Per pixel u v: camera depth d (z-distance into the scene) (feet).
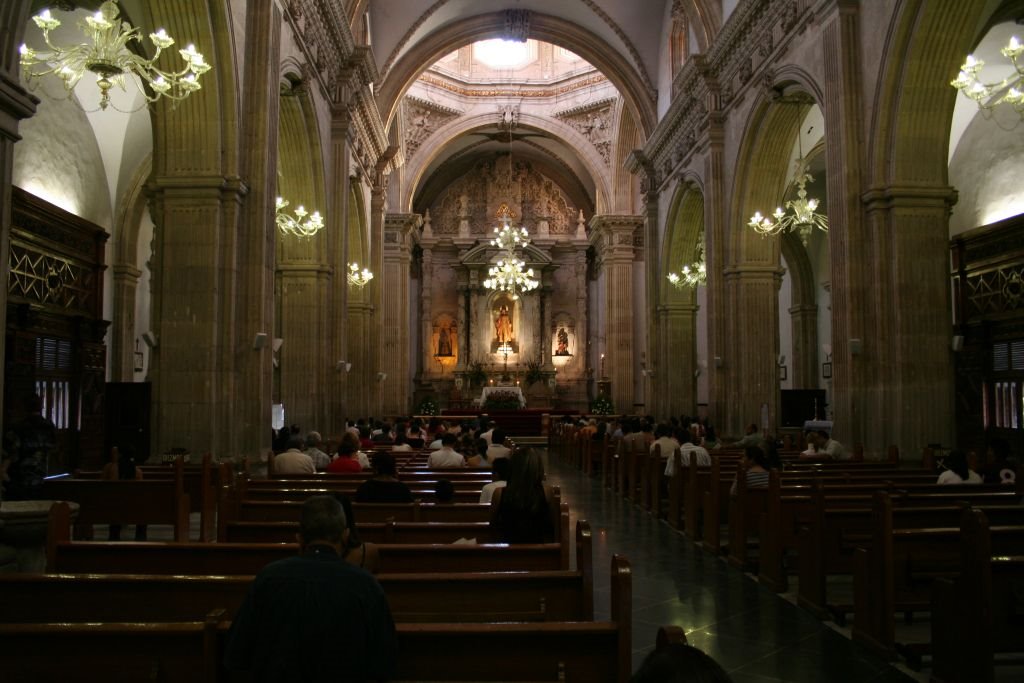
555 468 70.28
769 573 25.63
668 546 32.94
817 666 18.16
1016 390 53.16
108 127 59.82
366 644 8.84
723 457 44.06
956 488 25.12
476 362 130.21
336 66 61.67
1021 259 52.65
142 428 54.75
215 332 36.70
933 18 37.14
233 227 37.70
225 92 37.58
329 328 60.70
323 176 58.18
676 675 4.69
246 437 38.78
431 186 136.05
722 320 63.98
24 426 24.90
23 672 9.86
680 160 76.89
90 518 25.52
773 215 57.88
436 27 86.79
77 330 53.67
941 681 16.56
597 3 85.51
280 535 20.12
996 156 56.65
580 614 13.20
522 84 116.47
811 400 74.13
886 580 18.70
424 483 28.84
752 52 57.16
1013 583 15.53
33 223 49.39
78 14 48.44
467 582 13.15
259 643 8.74
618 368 114.52
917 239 39.52
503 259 115.96
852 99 41.47
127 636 9.84
